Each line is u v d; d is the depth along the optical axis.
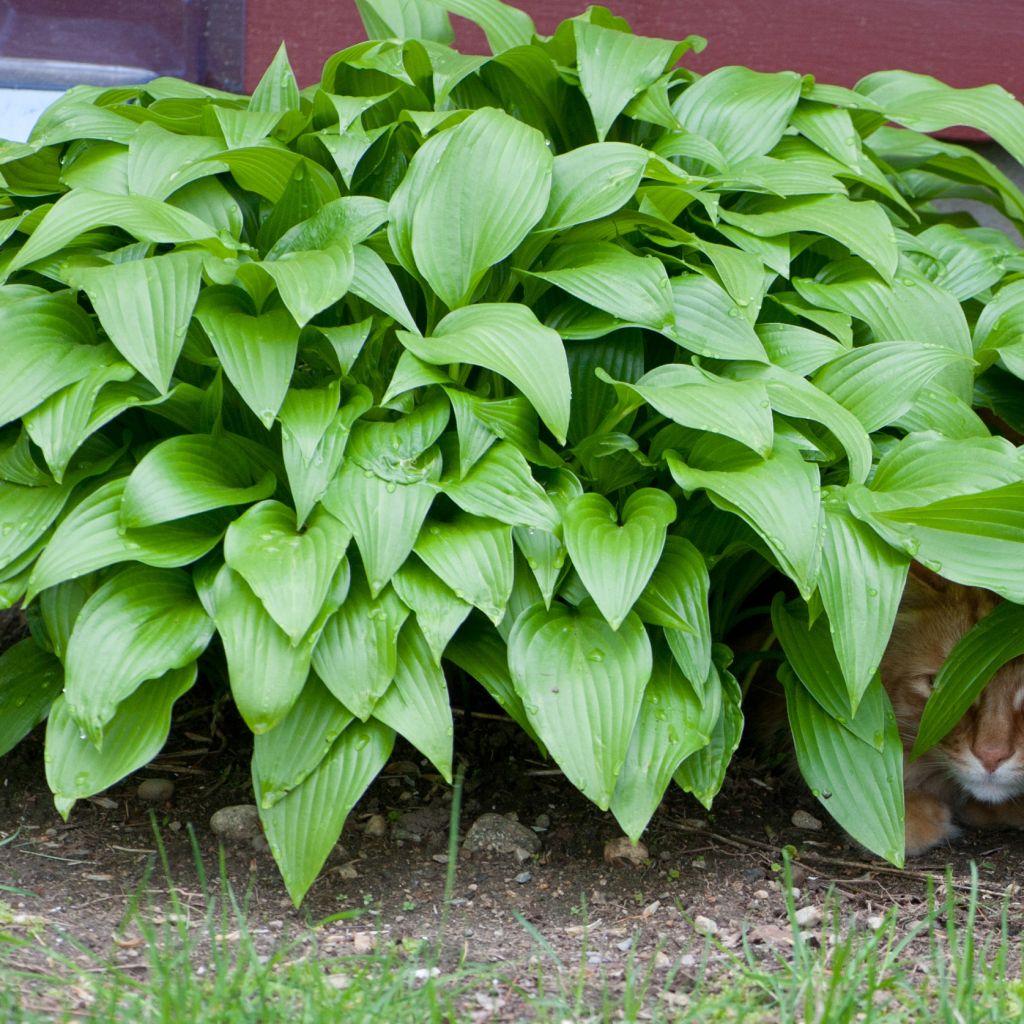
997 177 3.71
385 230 2.76
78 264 2.71
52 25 4.41
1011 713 2.91
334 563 2.30
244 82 4.53
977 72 4.71
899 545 2.38
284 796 2.36
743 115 3.15
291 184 2.80
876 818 2.58
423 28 3.58
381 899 2.50
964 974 2.10
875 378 2.71
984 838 3.04
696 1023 1.96
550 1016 1.99
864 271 2.98
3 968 2.01
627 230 2.85
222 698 3.13
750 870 2.69
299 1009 1.89
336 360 2.73
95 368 2.49
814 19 4.64
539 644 2.44
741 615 3.02
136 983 1.97
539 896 2.55
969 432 2.76
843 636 2.38
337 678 2.34
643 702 2.52
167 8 4.46
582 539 2.38
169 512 2.37
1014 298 3.01
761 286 2.69
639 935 2.38
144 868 2.56
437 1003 1.98
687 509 2.70
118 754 2.37
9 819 2.73
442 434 2.62
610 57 2.99
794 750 3.03
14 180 3.16
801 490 2.35
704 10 4.63
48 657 2.82
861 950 2.22
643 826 2.39
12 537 2.50
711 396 2.42
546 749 2.42
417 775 3.01
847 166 3.12
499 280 2.81
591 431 2.78
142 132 2.83
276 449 2.73
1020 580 2.33
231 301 2.60
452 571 2.36
